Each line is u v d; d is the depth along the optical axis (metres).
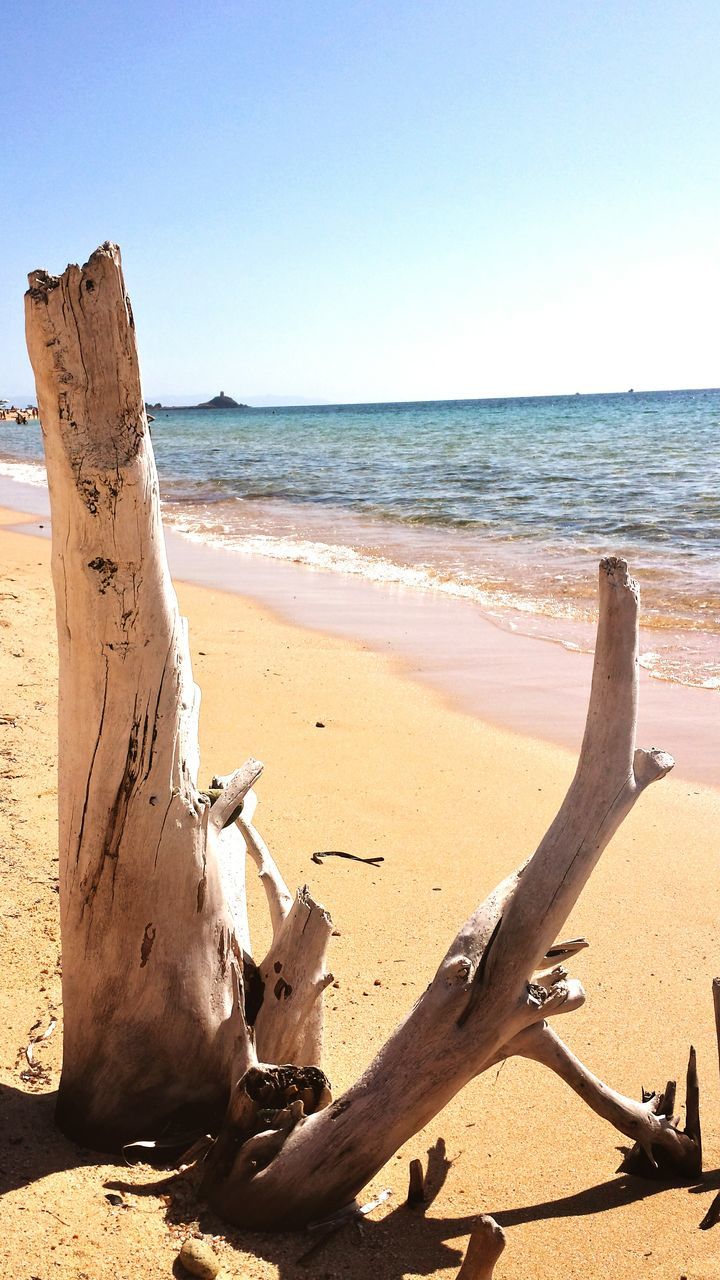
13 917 4.27
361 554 16.17
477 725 7.84
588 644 10.34
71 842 2.87
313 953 3.02
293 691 8.68
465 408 150.12
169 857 2.83
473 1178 3.02
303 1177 2.62
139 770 2.75
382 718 7.99
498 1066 3.67
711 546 15.63
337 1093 3.25
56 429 2.51
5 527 19.83
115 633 2.65
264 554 16.50
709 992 4.08
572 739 7.48
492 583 13.50
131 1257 2.47
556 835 2.67
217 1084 3.01
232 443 59.00
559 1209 2.87
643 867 5.35
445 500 23.12
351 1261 2.60
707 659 9.66
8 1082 3.23
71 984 2.96
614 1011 3.96
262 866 3.65
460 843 5.59
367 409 192.25
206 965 2.95
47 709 7.29
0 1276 2.31
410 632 10.95
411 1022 2.65
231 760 6.91
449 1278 2.56
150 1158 2.94
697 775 6.70
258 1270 2.51
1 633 9.56
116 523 2.55
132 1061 2.93
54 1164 2.83
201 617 11.74
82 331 2.42
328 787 6.44
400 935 4.52
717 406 105.44
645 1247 2.70
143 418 2.56
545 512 20.27
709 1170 3.09
